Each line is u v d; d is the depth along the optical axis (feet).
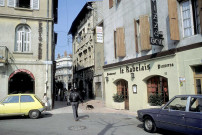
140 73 39.14
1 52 43.68
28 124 28.94
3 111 32.94
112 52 49.98
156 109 23.26
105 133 22.84
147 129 23.82
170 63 31.89
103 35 57.72
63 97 88.17
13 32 46.88
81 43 100.12
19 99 34.60
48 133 22.86
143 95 38.09
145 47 36.24
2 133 22.88
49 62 48.88
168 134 22.74
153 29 33.45
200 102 18.79
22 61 46.60
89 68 86.84
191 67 28.68
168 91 32.37
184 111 19.70
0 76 44.75
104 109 47.70
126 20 44.42
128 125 28.14
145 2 38.29
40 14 49.49
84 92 86.84
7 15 46.34
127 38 43.93
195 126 18.08
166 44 33.01
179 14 31.07
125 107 45.44
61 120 32.71
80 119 33.73
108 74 51.39
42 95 47.39
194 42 28.19
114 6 49.83
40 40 48.80
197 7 29.07
